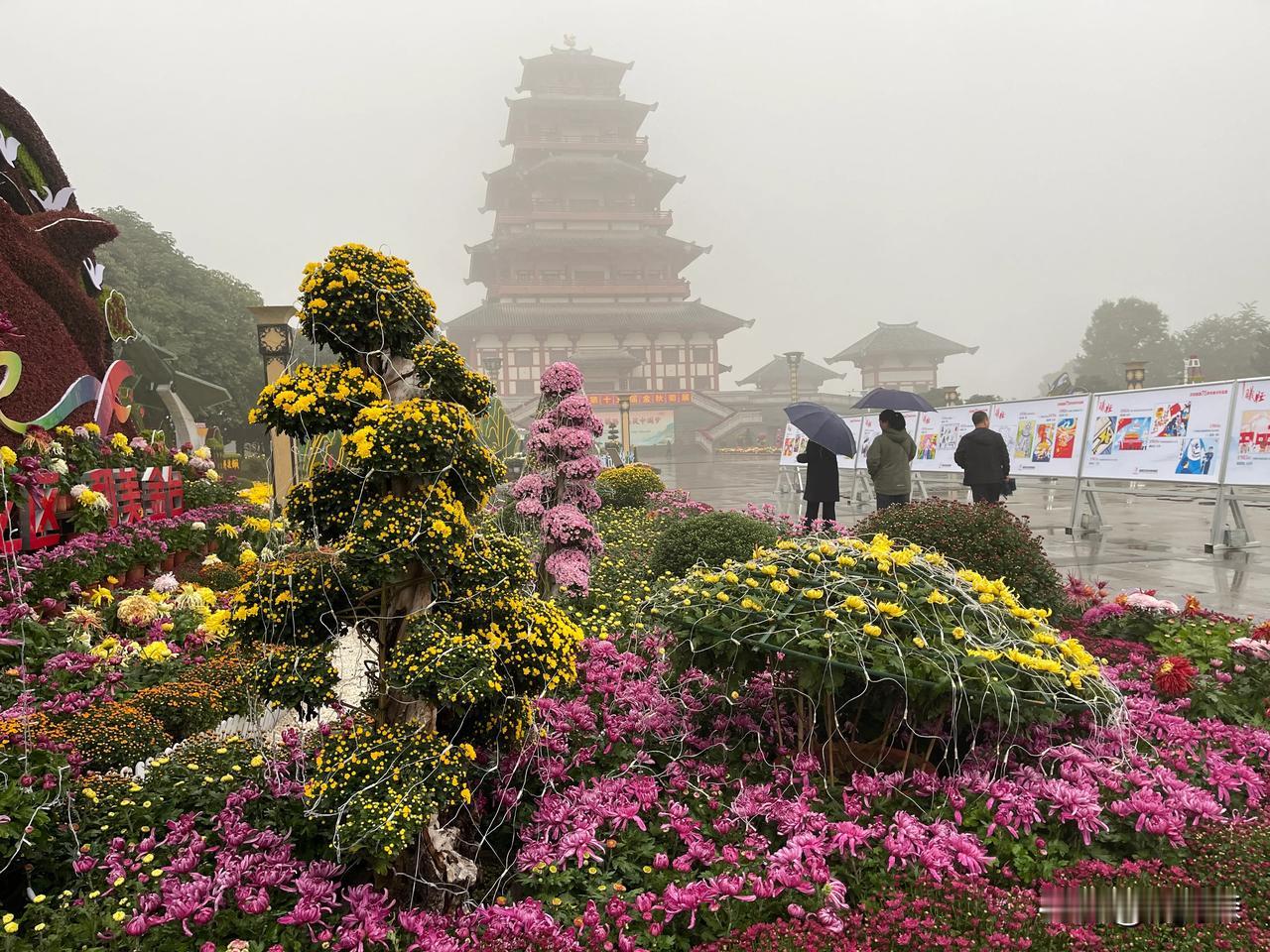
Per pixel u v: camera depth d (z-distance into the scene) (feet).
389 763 8.73
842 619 10.96
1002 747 11.22
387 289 9.52
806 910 8.21
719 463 155.63
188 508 34.37
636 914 8.16
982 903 7.86
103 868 9.12
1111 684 12.53
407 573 9.56
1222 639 15.69
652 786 10.41
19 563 19.48
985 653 10.41
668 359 226.58
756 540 22.75
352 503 9.83
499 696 9.46
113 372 36.63
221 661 16.03
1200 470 32.71
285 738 12.18
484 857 10.37
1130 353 252.83
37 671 15.29
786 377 301.02
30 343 31.09
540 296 220.43
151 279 114.62
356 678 15.81
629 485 46.03
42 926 8.01
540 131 232.73
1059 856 9.02
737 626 11.27
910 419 55.06
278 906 8.73
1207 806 9.37
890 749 11.64
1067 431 39.81
